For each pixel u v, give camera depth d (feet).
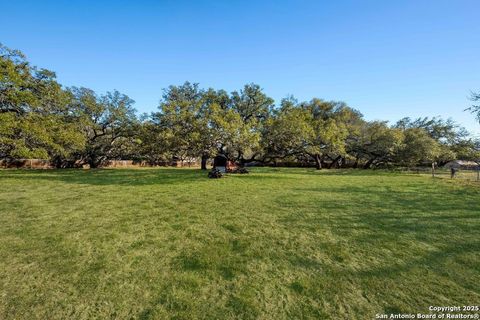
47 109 55.67
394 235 14.62
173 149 51.70
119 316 7.39
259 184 37.35
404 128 98.32
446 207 22.03
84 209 20.86
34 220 17.52
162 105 52.31
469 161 99.35
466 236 14.40
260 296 8.41
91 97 76.54
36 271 10.14
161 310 7.66
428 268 10.40
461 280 9.41
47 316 7.39
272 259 11.38
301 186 35.42
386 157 87.04
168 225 16.56
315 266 10.68
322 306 7.88
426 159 79.61
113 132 79.56
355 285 9.11
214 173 46.91
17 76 41.09
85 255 11.73
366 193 29.55
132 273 10.02
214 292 8.65
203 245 13.06
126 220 17.69
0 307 7.76
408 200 25.30
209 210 20.71
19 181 39.42
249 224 16.83
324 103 96.22
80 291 8.71
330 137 68.90
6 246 12.73
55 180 41.57
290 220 17.81
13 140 40.06
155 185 35.91
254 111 70.85
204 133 46.42
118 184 36.91
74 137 53.88
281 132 59.52
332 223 17.11
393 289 8.82
